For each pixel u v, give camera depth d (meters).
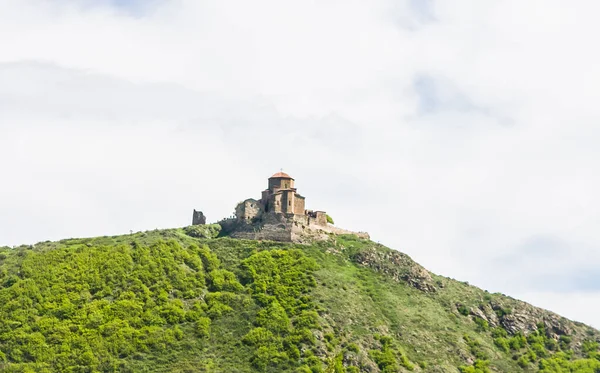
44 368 175.88
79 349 180.88
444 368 193.00
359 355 187.25
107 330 186.00
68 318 189.12
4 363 176.00
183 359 181.38
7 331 184.12
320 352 184.38
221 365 180.25
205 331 189.62
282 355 182.75
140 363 179.50
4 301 191.75
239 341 187.38
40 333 184.25
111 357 180.00
